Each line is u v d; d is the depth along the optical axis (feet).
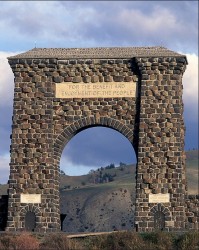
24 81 284.82
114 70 282.97
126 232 253.44
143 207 273.75
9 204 278.67
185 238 245.65
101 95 282.77
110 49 287.89
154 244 245.86
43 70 284.61
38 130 282.36
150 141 277.03
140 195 274.77
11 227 276.82
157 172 275.18
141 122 278.26
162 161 275.80
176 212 272.10
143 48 287.28
